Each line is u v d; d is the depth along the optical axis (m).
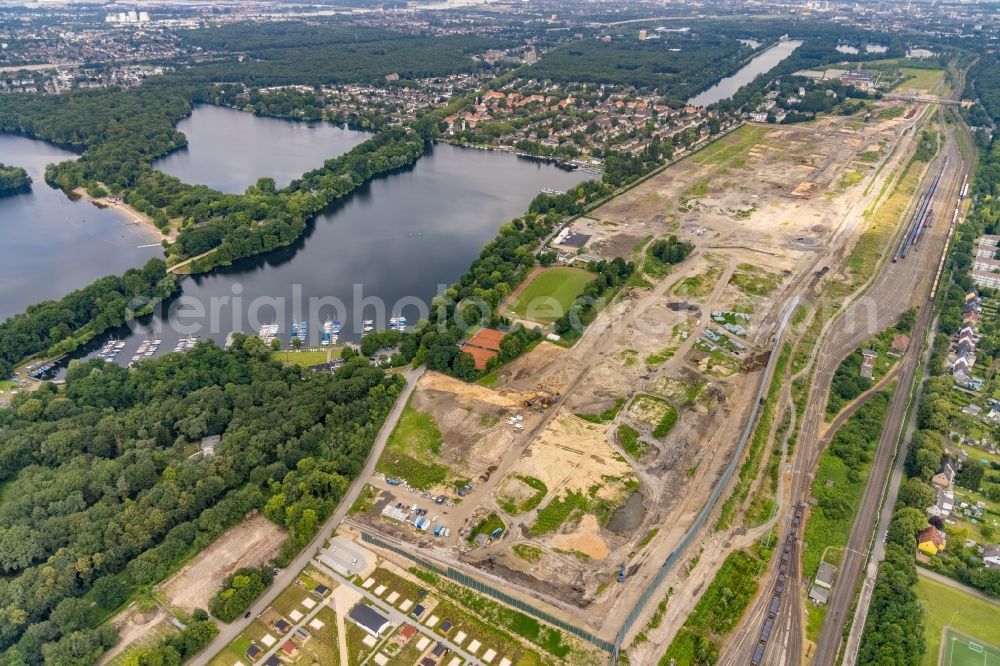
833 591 176.25
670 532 193.75
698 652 159.50
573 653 160.88
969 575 177.62
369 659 160.12
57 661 154.12
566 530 195.25
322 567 185.50
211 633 164.00
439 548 190.00
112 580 175.25
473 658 160.25
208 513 194.12
